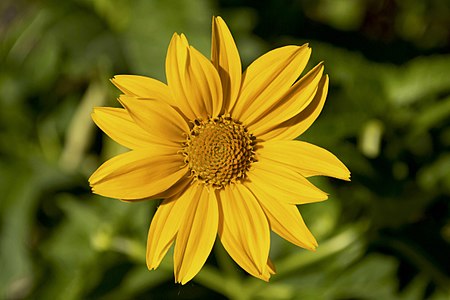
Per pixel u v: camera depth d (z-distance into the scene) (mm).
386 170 479
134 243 487
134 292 489
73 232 502
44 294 500
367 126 481
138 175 387
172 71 387
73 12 508
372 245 488
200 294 506
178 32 490
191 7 492
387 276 482
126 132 391
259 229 391
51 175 522
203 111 396
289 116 393
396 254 487
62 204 509
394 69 487
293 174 392
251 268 387
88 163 533
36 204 514
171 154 395
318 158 389
